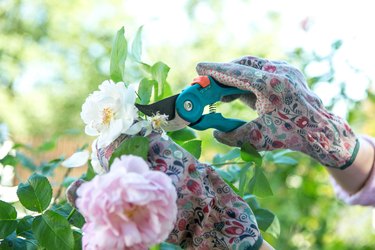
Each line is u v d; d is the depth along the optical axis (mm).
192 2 7520
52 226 852
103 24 8188
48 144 1455
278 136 910
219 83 889
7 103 8102
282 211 2340
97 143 847
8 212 910
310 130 921
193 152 967
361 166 1049
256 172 1016
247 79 878
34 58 8289
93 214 686
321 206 2406
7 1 8156
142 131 830
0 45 8148
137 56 980
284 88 891
